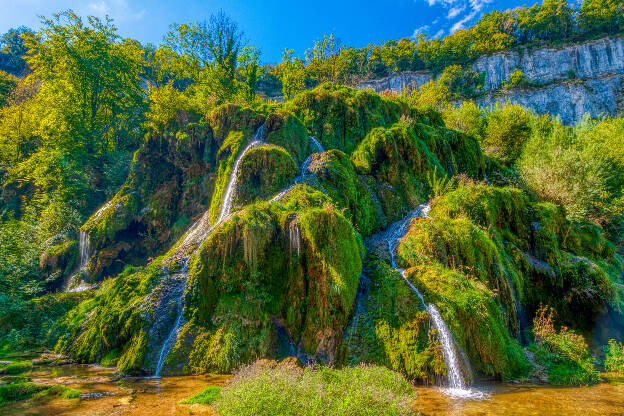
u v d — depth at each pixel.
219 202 16.31
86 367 9.62
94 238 19.50
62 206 23.09
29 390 7.19
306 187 14.22
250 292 10.48
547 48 88.94
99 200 26.06
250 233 10.87
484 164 21.98
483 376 8.66
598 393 7.58
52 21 26.00
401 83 95.31
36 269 19.50
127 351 9.65
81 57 26.16
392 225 15.85
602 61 82.88
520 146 28.45
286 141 18.02
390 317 9.55
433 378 8.12
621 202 20.61
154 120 23.58
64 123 26.55
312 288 10.08
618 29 87.00
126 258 19.88
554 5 94.81
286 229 11.24
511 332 11.12
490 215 14.20
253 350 9.51
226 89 31.33
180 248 14.09
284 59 48.62
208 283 10.61
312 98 21.73
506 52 92.06
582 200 18.66
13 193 28.30
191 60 33.91
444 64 98.31
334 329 9.37
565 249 15.85
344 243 10.51
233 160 17.23
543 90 84.69
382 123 21.08
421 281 10.31
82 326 11.61
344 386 6.13
